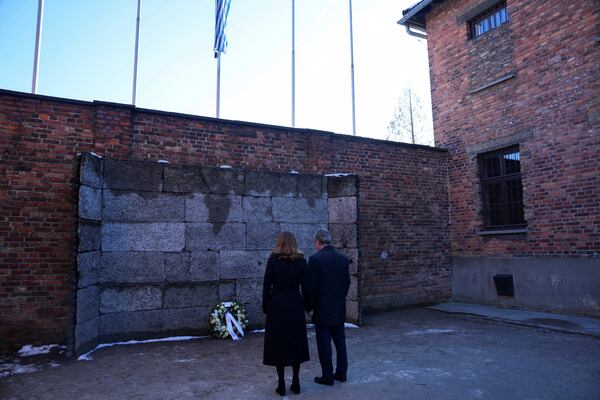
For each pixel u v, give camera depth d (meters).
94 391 4.47
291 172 8.46
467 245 10.83
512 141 9.85
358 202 8.26
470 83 11.02
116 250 6.76
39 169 6.73
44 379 4.89
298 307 4.36
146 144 7.62
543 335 7.04
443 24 11.94
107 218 6.73
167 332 6.99
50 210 6.73
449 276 11.11
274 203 8.11
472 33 11.30
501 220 10.24
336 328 4.75
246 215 7.83
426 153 11.17
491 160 10.60
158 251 7.06
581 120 8.52
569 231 8.61
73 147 7.02
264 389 4.47
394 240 10.27
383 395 4.21
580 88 8.57
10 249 6.41
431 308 10.12
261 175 8.05
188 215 7.36
